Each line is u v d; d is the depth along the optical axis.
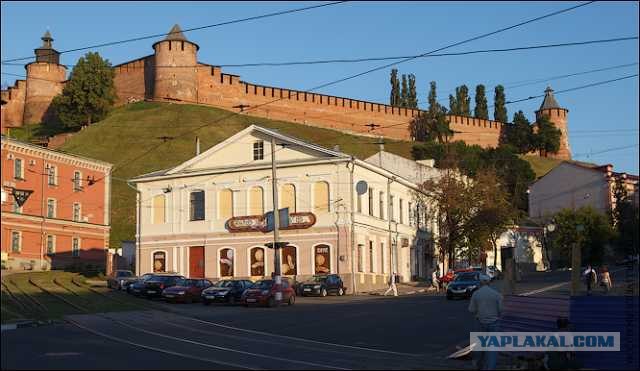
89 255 72.50
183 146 110.50
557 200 92.25
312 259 53.00
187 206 58.22
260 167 55.56
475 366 16.44
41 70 134.75
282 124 126.69
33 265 64.81
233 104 127.06
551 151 158.38
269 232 54.69
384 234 58.72
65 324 26.31
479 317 15.55
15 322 25.34
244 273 55.03
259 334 24.20
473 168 112.94
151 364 16.06
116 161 105.75
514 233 84.19
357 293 52.00
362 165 54.66
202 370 15.26
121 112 123.19
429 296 46.09
